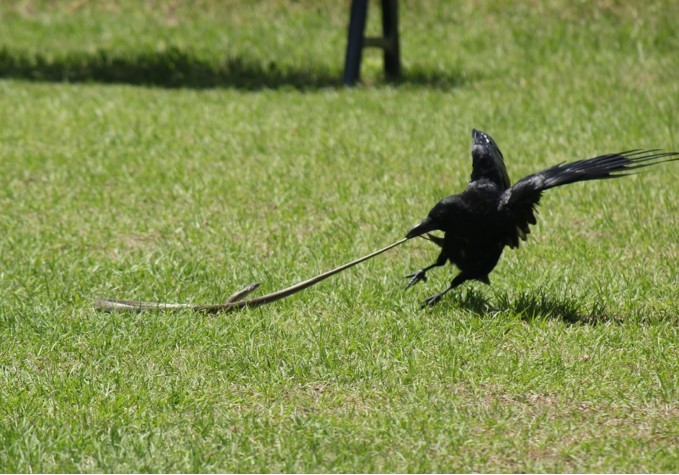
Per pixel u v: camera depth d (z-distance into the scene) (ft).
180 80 90.17
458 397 27.89
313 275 38.19
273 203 49.67
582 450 24.67
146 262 39.55
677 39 93.45
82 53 100.63
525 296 35.53
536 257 40.63
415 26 103.40
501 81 83.71
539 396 28.09
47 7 117.60
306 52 98.27
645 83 81.10
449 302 35.27
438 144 62.03
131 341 31.94
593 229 44.65
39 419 26.40
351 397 28.07
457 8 105.91
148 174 55.11
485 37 98.94
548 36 96.99
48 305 35.14
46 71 93.71
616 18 98.78
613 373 29.22
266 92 81.71
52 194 51.49
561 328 32.71
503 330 32.45
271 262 39.73
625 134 63.31
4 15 115.55
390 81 86.43
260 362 30.17
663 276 37.91
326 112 72.84
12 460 24.16
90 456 24.67
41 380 29.22
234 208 48.73
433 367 29.68
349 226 44.86
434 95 78.28
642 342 31.58
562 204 48.39
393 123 68.59
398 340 31.76
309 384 28.91
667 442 25.05
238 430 26.00
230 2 112.37
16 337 32.68
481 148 34.24
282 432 25.73
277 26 106.01
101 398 27.89
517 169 55.52
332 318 34.01
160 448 24.81
